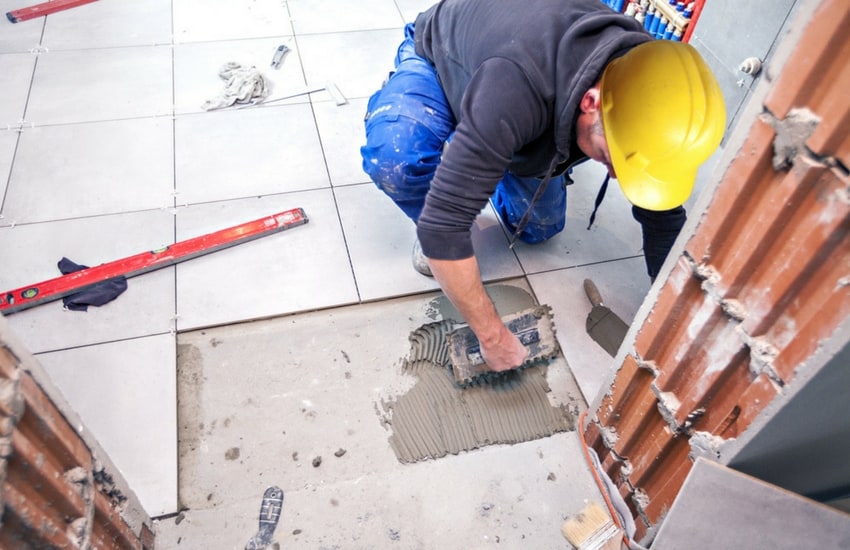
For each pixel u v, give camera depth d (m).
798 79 0.61
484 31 1.09
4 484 0.65
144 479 1.24
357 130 2.07
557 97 0.98
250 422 1.35
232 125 2.05
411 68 1.42
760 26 1.74
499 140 0.98
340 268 1.65
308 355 1.47
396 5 2.67
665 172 0.96
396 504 1.24
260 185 1.86
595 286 1.66
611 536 1.19
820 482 1.02
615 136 0.96
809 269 0.67
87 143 1.95
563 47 0.96
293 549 1.17
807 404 0.75
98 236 1.69
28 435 0.72
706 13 1.96
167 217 1.75
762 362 0.77
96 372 1.40
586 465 1.32
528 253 1.74
